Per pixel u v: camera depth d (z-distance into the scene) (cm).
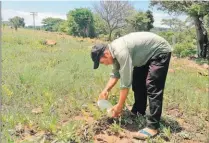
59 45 1586
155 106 408
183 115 524
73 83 632
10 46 1258
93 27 6962
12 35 1869
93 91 586
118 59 391
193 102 587
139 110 467
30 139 382
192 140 432
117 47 391
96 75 726
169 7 2591
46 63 875
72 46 1602
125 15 5884
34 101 513
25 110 474
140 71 441
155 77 403
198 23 2577
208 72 1206
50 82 614
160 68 402
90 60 961
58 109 492
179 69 1166
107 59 404
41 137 390
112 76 439
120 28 5975
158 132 427
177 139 423
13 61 861
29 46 1340
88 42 2122
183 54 2600
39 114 463
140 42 400
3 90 534
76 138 389
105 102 448
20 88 571
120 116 438
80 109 496
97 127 425
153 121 413
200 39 2597
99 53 401
